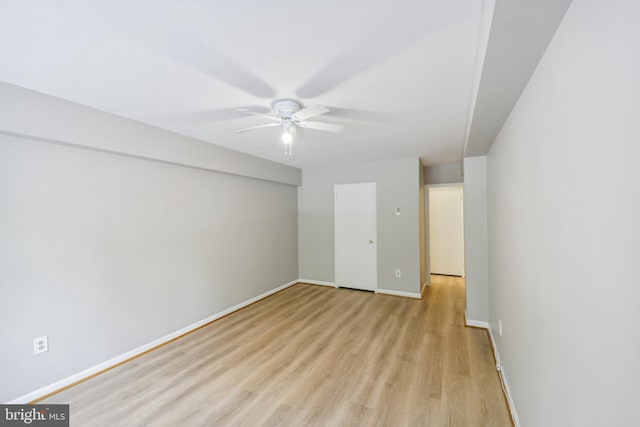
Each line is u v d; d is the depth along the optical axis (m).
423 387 2.12
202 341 2.96
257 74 1.70
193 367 2.44
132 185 2.67
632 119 0.60
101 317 2.42
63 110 2.05
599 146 0.76
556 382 1.10
